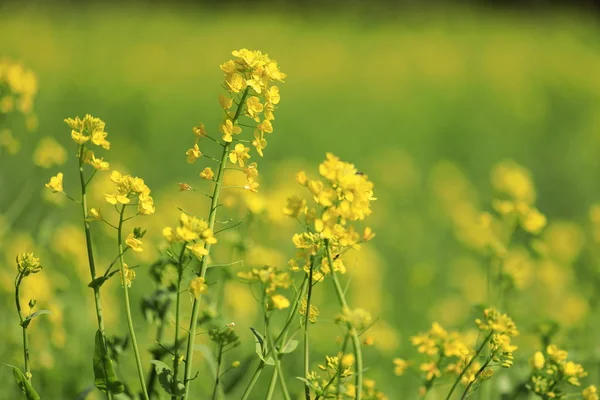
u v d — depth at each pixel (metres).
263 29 34.59
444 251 10.61
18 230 8.14
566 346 5.42
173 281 4.09
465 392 3.65
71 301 6.21
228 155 3.36
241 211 5.57
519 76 26.89
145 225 7.52
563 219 12.55
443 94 23.89
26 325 3.50
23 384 3.46
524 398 4.65
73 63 22.28
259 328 5.99
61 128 13.57
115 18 33.56
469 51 32.16
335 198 3.10
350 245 3.25
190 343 3.30
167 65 24.22
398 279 9.42
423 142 17.81
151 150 14.32
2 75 4.79
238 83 3.29
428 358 4.06
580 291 7.98
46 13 31.39
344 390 3.41
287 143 16.11
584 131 18.20
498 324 3.59
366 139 17.56
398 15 43.56
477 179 14.77
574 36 37.69
